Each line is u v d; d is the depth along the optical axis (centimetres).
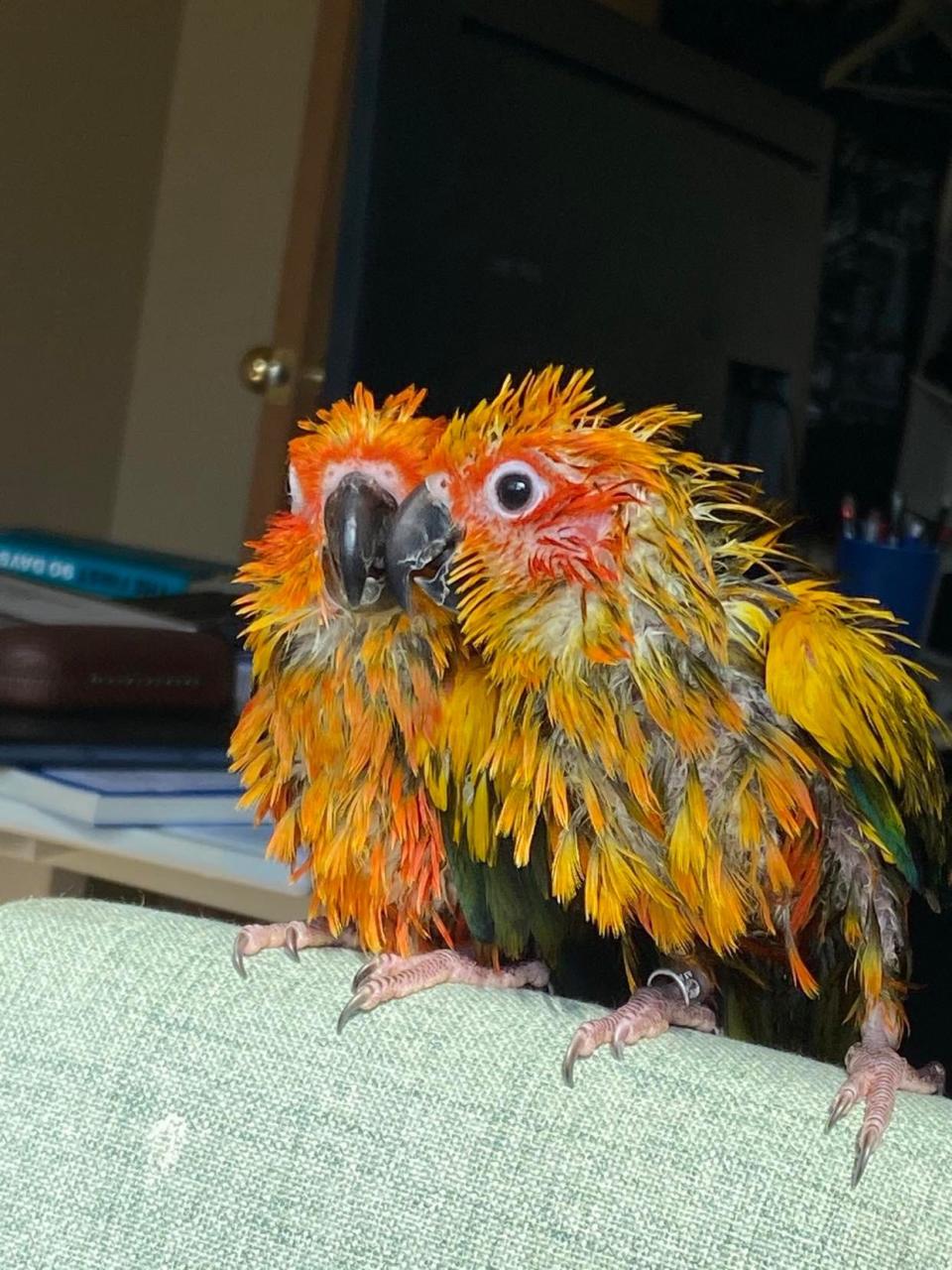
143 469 224
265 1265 49
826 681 63
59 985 53
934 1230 46
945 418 115
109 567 144
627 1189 48
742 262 107
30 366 204
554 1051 52
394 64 88
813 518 113
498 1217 48
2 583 115
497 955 68
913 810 68
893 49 113
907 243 113
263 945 57
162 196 220
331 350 91
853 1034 74
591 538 63
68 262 207
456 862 66
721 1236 47
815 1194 47
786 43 116
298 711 68
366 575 65
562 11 94
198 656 100
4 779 87
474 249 93
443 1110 50
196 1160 50
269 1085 51
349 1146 50
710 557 64
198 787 89
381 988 54
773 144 107
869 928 67
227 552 219
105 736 93
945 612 114
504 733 63
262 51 212
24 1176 50
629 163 99
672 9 118
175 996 53
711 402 107
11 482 204
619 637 63
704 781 64
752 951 72
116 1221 50
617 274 100
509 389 69
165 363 221
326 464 68
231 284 216
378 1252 48
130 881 93
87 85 204
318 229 162
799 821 64
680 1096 50
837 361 114
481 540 64
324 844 67
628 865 63
